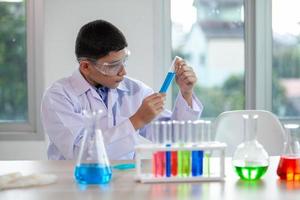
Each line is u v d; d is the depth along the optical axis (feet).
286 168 4.41
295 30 10.18
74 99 6.27
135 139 5.55
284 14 10.11
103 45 5.67
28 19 9.78
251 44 10.14
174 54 10.15
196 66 10.23
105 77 6.04
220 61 10.25
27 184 4.24
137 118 5.59
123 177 4.59
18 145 9.86
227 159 5.35
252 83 10.20
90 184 4.31
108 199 3.78
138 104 6.86
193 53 10.21
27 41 9.86
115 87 6.32
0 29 9.91
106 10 9.46
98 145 4.40
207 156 4.50
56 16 9.37
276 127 6.97
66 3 9.36
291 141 4.49
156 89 9.94
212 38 10.21
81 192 4.01
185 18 10.11
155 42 9.95
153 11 9.70
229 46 10.23
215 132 7.02
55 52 9.42
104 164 4.36
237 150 4.55
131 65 9.57
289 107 10.37
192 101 6.45
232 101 10.32
